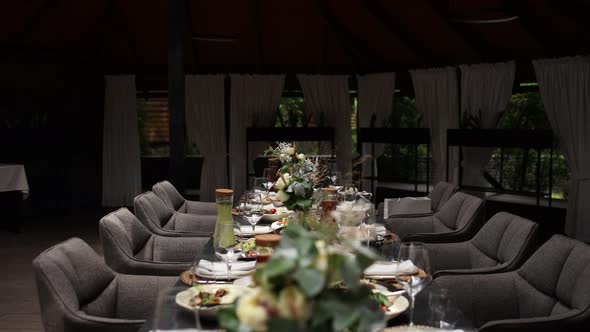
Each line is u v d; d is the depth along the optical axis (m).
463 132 8.70
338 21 10.10
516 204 8.63
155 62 11.20
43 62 9.97
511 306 2.87
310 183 3.44
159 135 12.70
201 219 4.84
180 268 3.21
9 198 8.62
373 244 3.29
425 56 9.85
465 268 3.72
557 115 7.84
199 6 9.80
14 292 5.50
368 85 10.77
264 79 11.01
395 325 2.04
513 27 8.46
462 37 8.91
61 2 9.37
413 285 1.98
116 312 2.79
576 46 7.86
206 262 2.73
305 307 1.28
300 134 10.42
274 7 9.89
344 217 2.26
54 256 2.41
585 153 7.62
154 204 4.45
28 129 9.91
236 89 11.00
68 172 10.42
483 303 2.87
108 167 11.17
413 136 9.52
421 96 9.88
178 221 4.82
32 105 9.93
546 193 9.35
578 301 2.35
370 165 10.77
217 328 1.94
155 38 10.60
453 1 8.52
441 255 3.73
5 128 9.66
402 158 11.32
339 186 5.34
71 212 10.50
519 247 3.08
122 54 11.08
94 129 10.98
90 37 10.35
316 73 11.20
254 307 1.29
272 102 11.06
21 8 9.12
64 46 10.34
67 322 2.26
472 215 4.12
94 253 2.73
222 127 11.11
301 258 1.31
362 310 1.32
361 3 9.43
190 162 12.41
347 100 11.00
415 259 2.00
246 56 11.09
